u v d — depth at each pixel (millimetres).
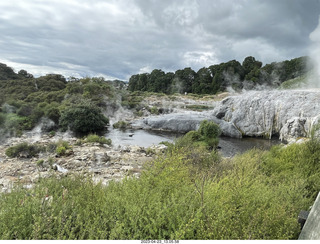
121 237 2119
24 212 2549
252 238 2178
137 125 23938
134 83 90500
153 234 2223
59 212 2596
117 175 7785
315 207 2559
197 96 59125
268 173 5742
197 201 2822
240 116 20953
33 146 11688
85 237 2383
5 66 51188
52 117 21719
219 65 71312
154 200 2717
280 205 3006
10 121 19938
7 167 9234
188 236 2219
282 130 17797
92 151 12266
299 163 5789
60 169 9000
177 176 3754
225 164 6277
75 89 33969
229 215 2461
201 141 14891
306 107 17016
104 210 2594
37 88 41156
